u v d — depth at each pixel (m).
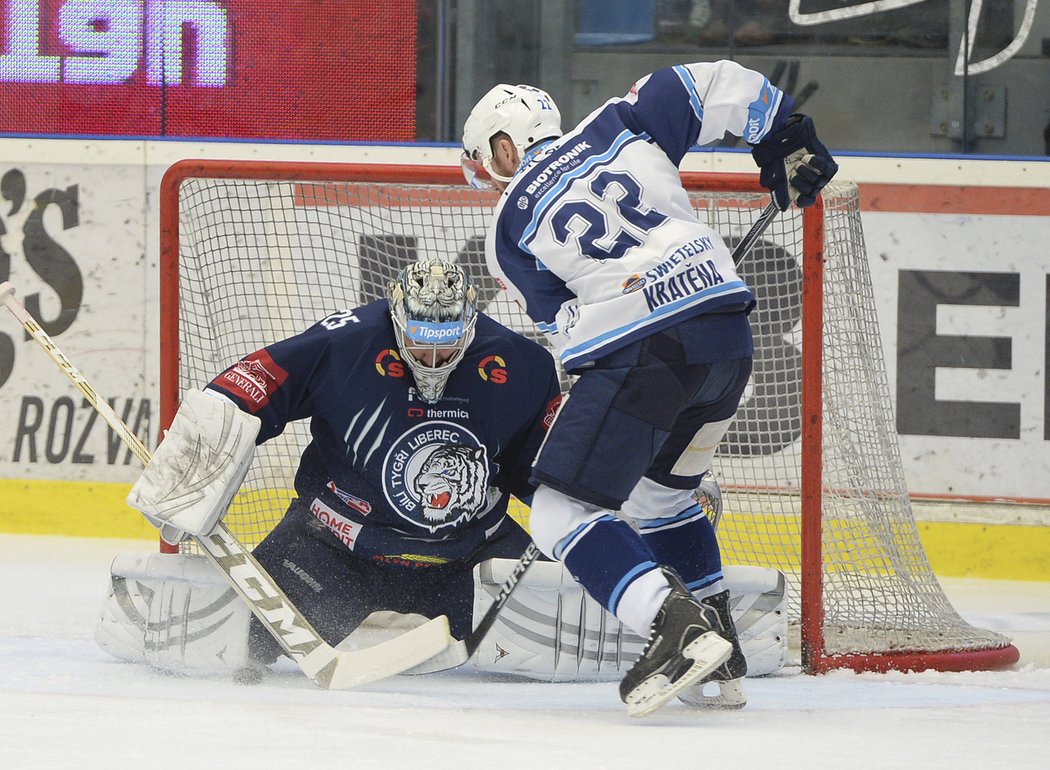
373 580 10.34
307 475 10.48
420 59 19.80
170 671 9.80
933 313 17.92
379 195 15.16
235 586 9.49
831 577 12.88
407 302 9.43
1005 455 17.75
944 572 17.78
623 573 7.99
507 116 9.27
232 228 15.06
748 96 9.04
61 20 20.22
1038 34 18.48
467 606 10.27
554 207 8.56
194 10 20.05
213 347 13.74
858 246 12.56
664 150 8.95
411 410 9.85
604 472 8.15
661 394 8.20
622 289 8.27
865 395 12.78
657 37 19.22
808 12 18.95
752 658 10.45
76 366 19.09
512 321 15.13
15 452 19.11
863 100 18.92
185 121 20.14
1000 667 11.43
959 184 17.86
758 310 15.28
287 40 20.02
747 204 14.57
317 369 9.77
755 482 14.78
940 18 18.67
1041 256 17.73
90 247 19.08
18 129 20.23
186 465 9.45
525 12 19.47
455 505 10.01
